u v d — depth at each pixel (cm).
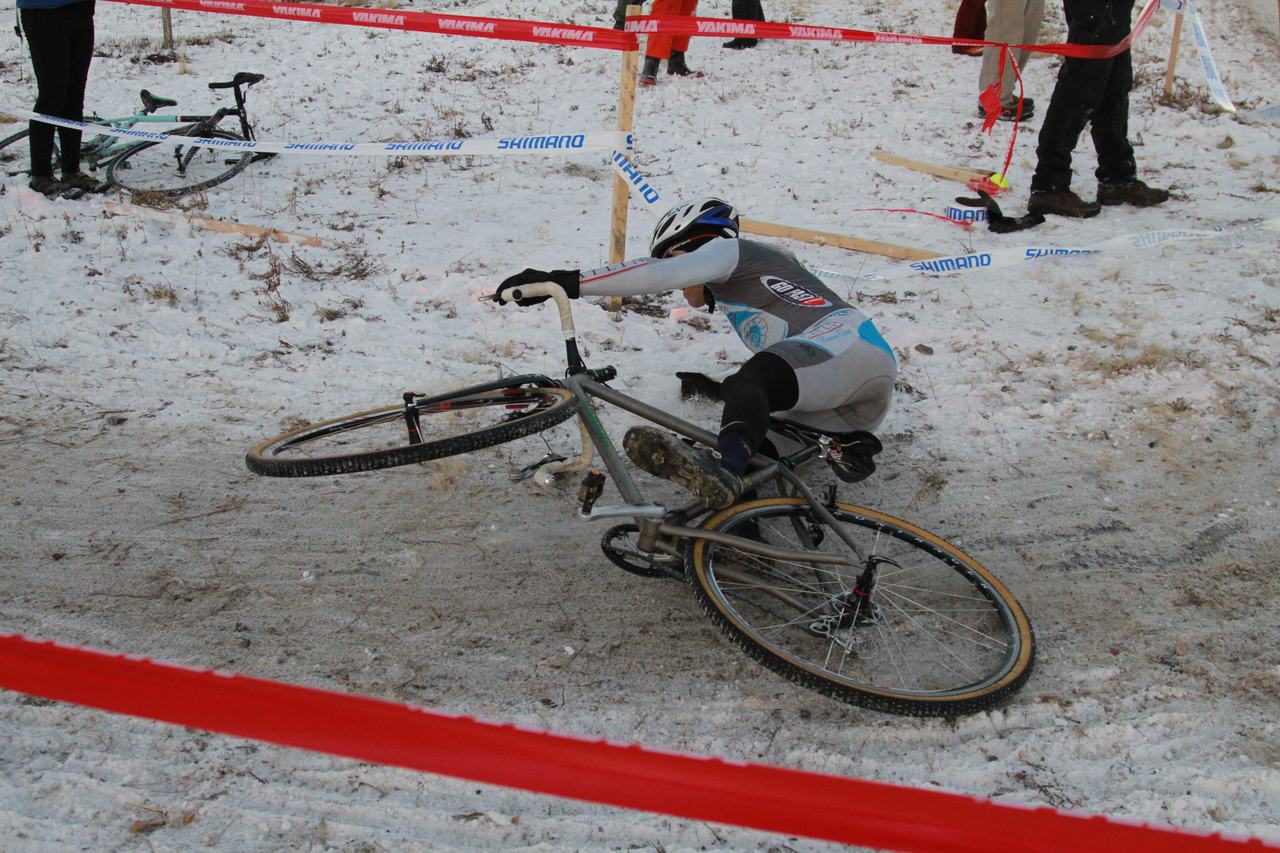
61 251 568
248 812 249
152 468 396
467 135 842
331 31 1151
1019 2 839
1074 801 266
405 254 598
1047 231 654
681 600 340
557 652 314
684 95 960
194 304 525
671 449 290
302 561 350
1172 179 746
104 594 329
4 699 277
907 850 190
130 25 1159
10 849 234
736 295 360
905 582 353
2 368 454
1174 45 902
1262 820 260
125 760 261
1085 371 482
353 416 346
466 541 365
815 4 1266
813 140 849
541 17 1202
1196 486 406
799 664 282
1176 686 306
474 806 257
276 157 769
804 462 347
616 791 201
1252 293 545
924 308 549
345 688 295
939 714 281
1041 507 395
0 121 802
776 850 249
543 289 328
